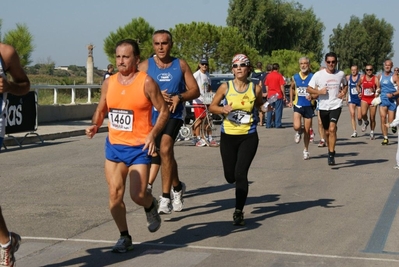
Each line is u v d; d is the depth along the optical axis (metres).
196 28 44.19
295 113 13.56
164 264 6.11
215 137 18.52
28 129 16.22
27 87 5.60
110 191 6.32
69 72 49.44
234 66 7.75
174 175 8.41
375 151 15.04
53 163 13.03
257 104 7.83
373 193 9.70
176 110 8.16
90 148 15.78
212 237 7.14
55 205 8.88
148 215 6.71
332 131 12.52
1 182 10.72
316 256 6.36
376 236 7.14
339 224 7.72
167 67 8.25
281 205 8.88
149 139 6.09
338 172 11.74
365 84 18.27
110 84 6.30
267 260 6.23
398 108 11.99
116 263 6.16
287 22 68.62
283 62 57.75
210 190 10.09
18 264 6.14
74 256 6.41
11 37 20.47
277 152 14.77
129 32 39.91
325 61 12.62
